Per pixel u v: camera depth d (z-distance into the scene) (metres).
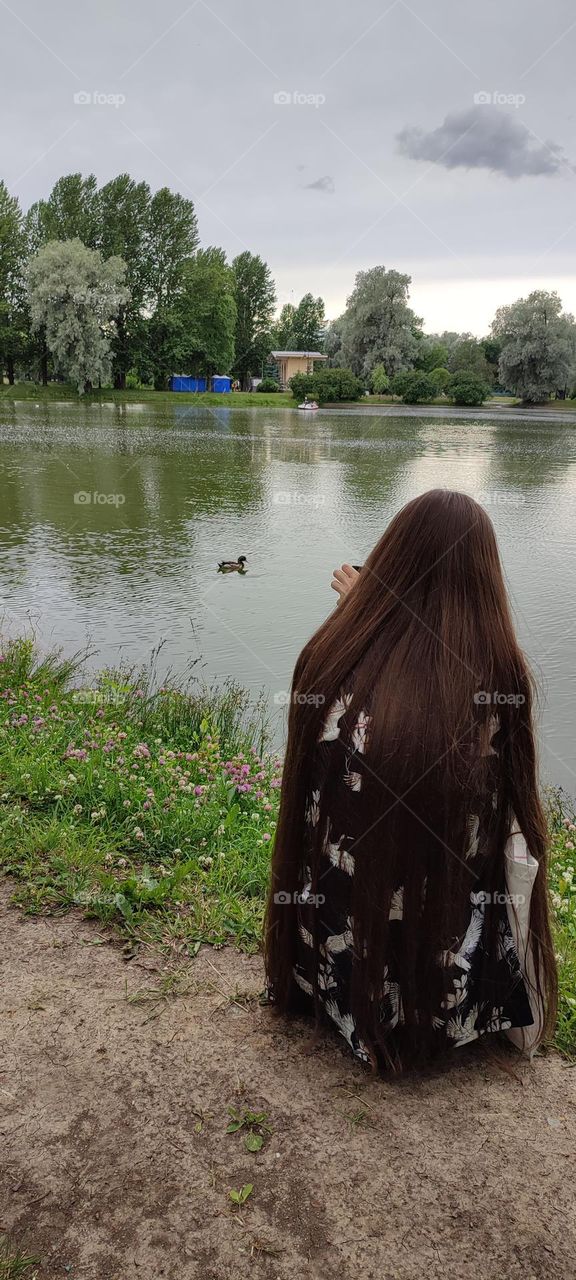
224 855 3.04
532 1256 1.51
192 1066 1.96
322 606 8.88
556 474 24.45
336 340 90.31
